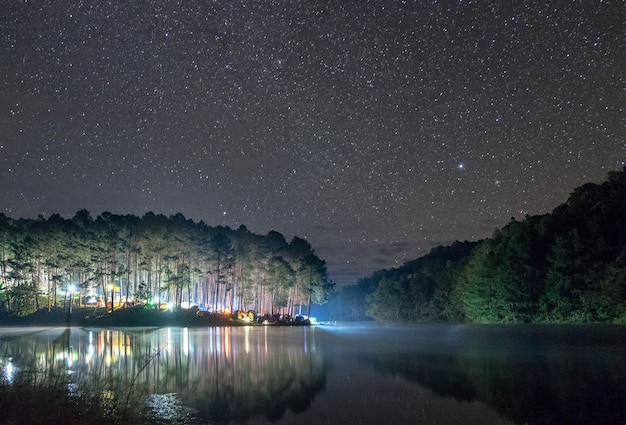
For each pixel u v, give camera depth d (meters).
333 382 36.25
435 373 40.94
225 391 32.16
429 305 140.88
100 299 126.75
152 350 53.56
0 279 117.44
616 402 30.02
